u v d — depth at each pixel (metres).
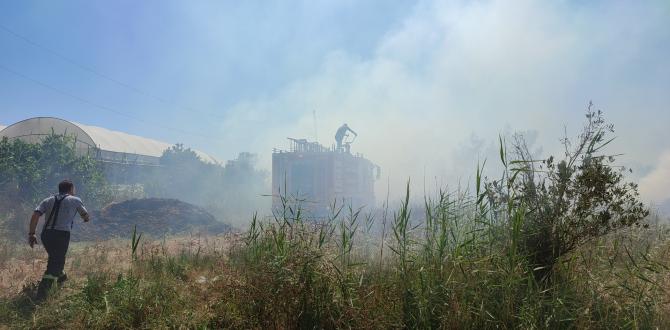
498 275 3.98
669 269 4.17
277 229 4.73
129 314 4.50
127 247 10.52
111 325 4.40
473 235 4.43
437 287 3.94
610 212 4.40
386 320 3.88
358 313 3.85
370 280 4.55
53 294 5.32
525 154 5.09
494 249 4.35
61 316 4.68
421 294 3.92
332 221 4.91
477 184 4.63
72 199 6.11
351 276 4.21
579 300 3.81
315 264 4.03
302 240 4.41
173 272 6.19
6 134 21.70
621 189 4.40
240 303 4.27
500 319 3.70
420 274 4.04
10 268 7.67
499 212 4.71
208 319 4.32
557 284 4.04
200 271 6.46
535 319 3.55
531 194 4.65
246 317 4.15
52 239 5.85
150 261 6.91
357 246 5.57
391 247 4.66
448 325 3.69
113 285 5.28
